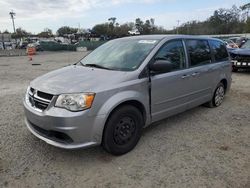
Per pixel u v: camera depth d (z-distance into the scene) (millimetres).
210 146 4352
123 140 4016
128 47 4848
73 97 3539
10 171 3602
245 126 5262
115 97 3787
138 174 3547
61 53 38156
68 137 3568
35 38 91062
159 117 4656
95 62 4762
